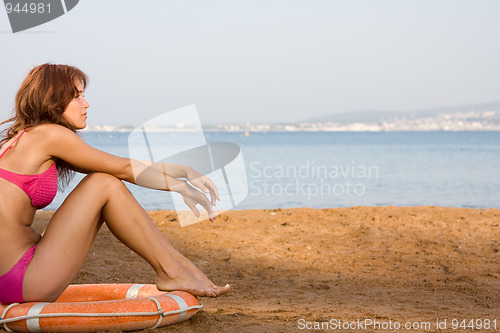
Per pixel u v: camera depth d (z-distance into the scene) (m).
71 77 3.02
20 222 2.90
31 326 2.84
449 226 7.39
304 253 6.25
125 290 3.49
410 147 67.75
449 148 64.62
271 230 7.28
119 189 2.98
